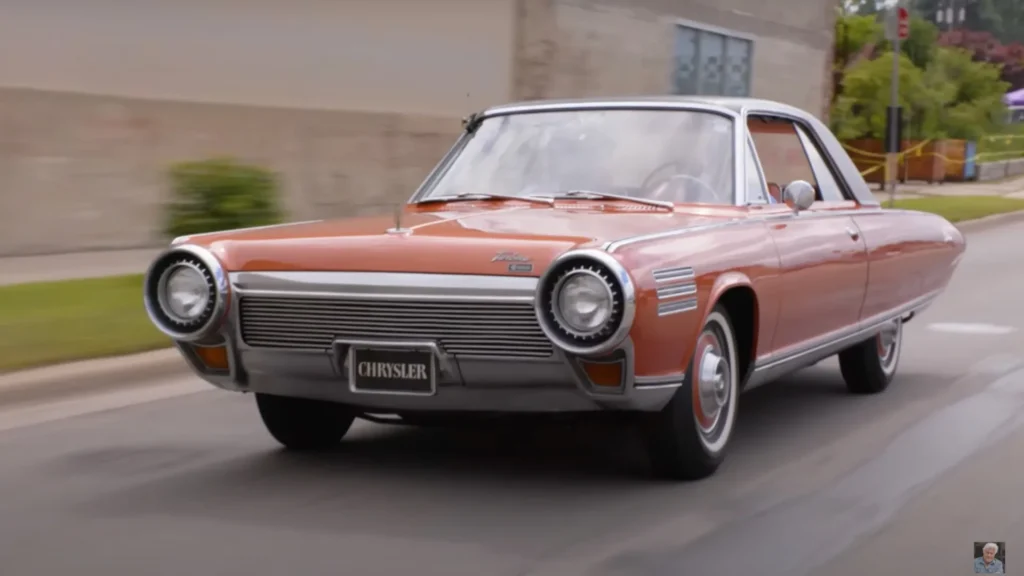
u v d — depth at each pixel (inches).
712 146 244.2
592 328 187.3
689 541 187.8
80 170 553.6
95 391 308.5
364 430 263.3
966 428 267.6
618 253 190.2
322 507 205.2
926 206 970.7
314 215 666.8
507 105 269.1
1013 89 2578.7
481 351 195.2
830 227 260.7
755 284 222.4
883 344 307.3
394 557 179.9
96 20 561.3
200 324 209.2
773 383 323.3
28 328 350.6
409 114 717.3
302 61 658.2
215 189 436.1
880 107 1402.6
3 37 526.9
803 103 1100.5
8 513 204.1
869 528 195.6
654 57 890.1
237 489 217.2
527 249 194.9
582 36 813.9
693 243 207.9
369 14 690.8
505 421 208.2
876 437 258.8
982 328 419.5
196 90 605.9
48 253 542.9
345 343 202.1
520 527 193.9
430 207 245.8
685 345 202.2
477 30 748.0
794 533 192.5
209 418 278.4
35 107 534.6
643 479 222.5
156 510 205.0
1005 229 872.9
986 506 208.4
